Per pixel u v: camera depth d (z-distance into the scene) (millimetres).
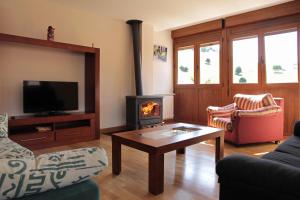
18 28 3770
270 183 1054
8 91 3707
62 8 4246
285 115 4617
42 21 4016
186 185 2359
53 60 4176
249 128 3805
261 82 4914
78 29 4473
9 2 3672
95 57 4258
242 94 4875
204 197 2105
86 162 964
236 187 1194
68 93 4156
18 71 3791
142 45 5484
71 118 3914
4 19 3633
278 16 4535
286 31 4559
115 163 2648
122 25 5176
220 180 1260
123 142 2553
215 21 5512
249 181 1122
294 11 4305
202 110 5996
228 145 3936
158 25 5613
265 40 4840
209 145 3928
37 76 3996
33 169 864
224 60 5500
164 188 2291
